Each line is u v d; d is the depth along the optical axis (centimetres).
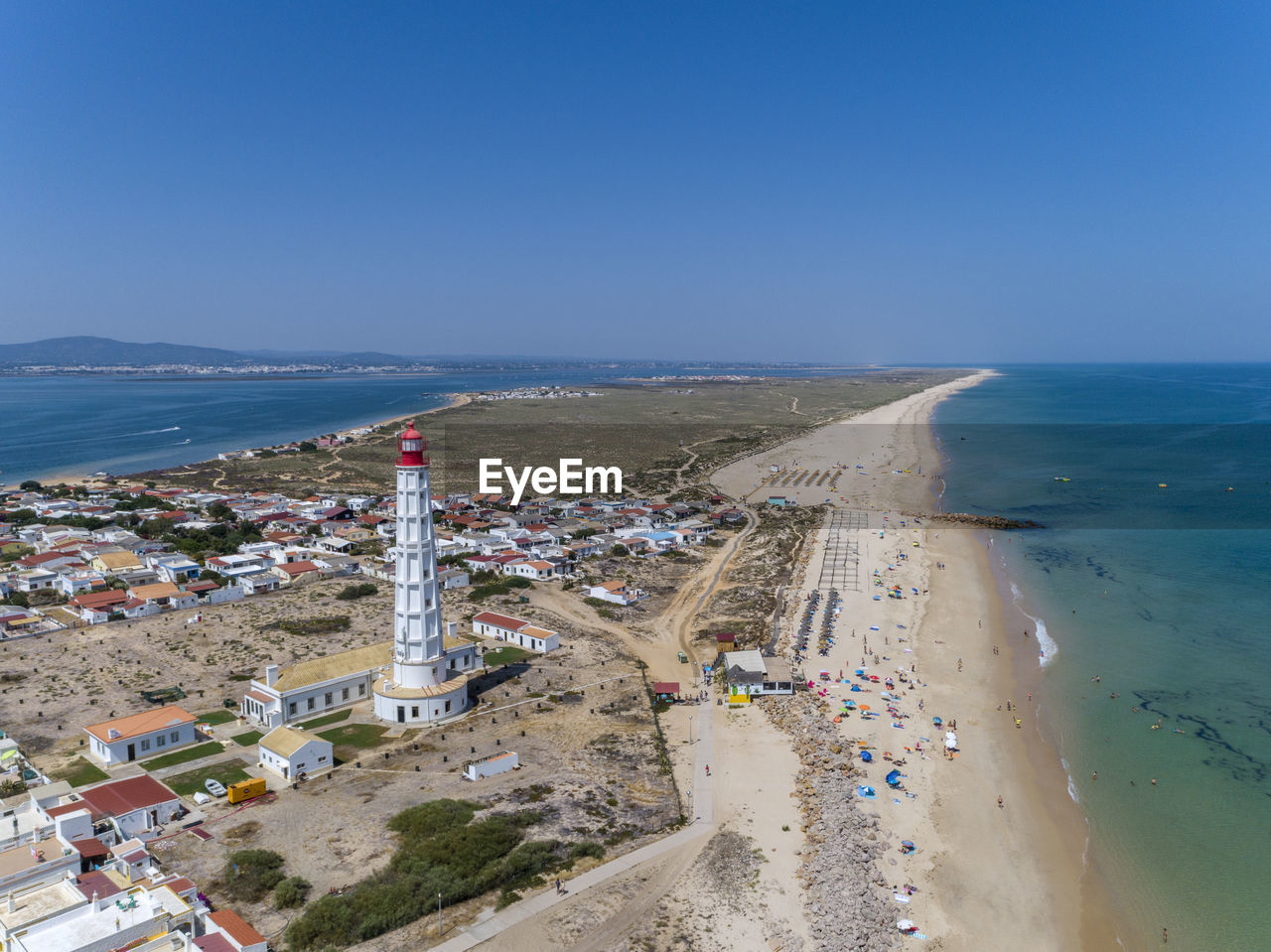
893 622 11650
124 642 10888
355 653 9350
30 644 10788
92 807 6338
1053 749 7944
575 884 5734
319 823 6519
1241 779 7394
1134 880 6006
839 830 6419
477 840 6081
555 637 10856
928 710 8800
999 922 5512
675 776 7406
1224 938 5412
